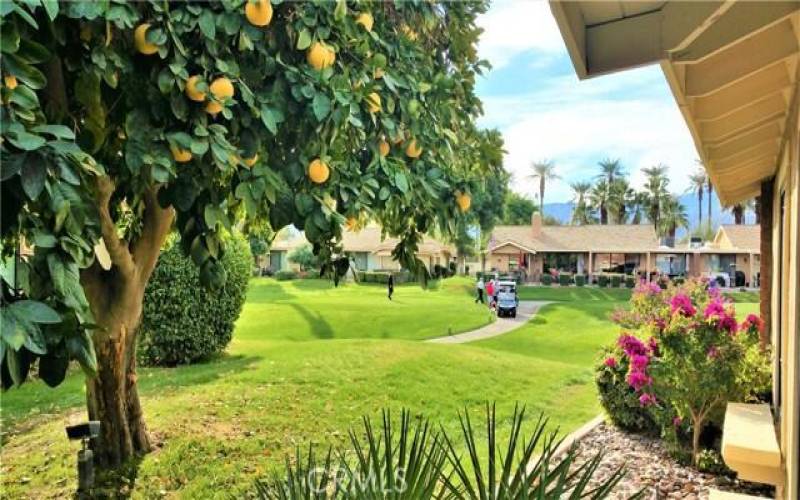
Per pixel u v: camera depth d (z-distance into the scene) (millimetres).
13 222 1623
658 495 4188
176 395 7020
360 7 2971
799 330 2416
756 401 4809
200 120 2332
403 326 15977
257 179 2469
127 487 4480
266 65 2553
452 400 7176
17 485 4613
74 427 4359
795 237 2631
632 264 37531
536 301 25312
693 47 1840
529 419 6527
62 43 2217
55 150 1600
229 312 9562
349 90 2656
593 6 1840
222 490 4422
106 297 4477
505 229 39219
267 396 6973
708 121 3152
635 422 5699
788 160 3305
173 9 2322
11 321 1457
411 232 3369
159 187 2725
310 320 16266
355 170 2895
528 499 1299
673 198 57188
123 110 2537
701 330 4812
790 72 2752
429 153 3359
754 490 4324
